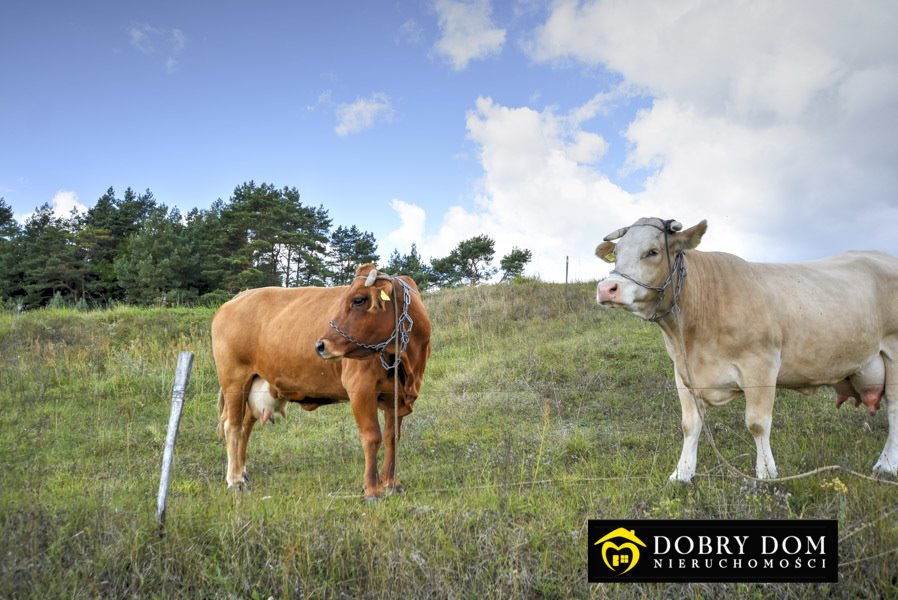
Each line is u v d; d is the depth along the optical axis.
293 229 48.25
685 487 5.40
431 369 12.12
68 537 4.19
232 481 6.54
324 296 6.43
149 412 10.28
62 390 11.16
